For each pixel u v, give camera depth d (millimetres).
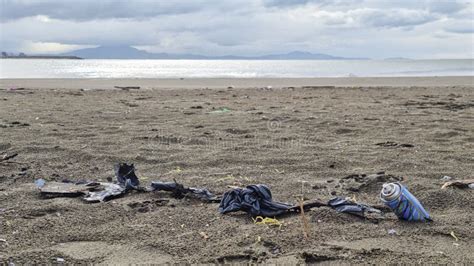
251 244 3986
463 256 3793
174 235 4191
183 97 16109
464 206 4922
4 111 12109
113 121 10609
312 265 3660
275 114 11578
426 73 38750
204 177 5984
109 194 5207
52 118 10953
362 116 11328
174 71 49344
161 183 5391
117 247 3973
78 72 43688
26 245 3986
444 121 10570
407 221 4484
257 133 9000
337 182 5793
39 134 8781
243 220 4539
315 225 4391
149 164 6691
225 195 4895
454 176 5957
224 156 7012
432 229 4293
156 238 4125
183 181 5809
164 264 3664
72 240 4102
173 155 7086
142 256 3811
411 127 9719
